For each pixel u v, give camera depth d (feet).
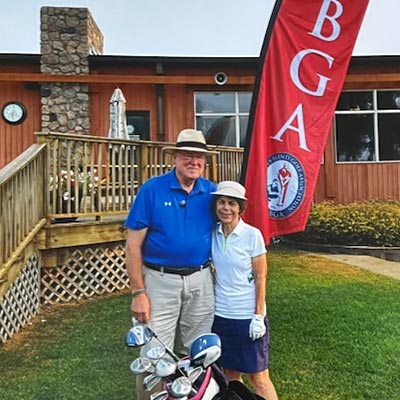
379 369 11.52
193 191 8.57
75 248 18.88
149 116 35.06
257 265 8.50
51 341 13.85
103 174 22.67
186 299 8.57
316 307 16.43
